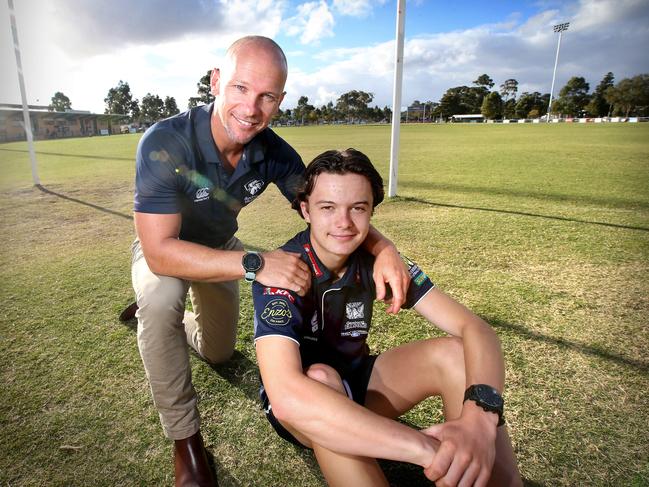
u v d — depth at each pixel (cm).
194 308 216
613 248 415
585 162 1135
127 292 339
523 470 160
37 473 165
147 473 165
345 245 128
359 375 154
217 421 193
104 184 940
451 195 706
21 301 325
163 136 160
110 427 190
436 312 142
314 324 141
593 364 226
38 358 246
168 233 162
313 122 11088
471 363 124
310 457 172
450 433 109
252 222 561
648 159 1178
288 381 113
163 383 158
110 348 255
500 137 2527
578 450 169
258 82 155
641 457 165
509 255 401
